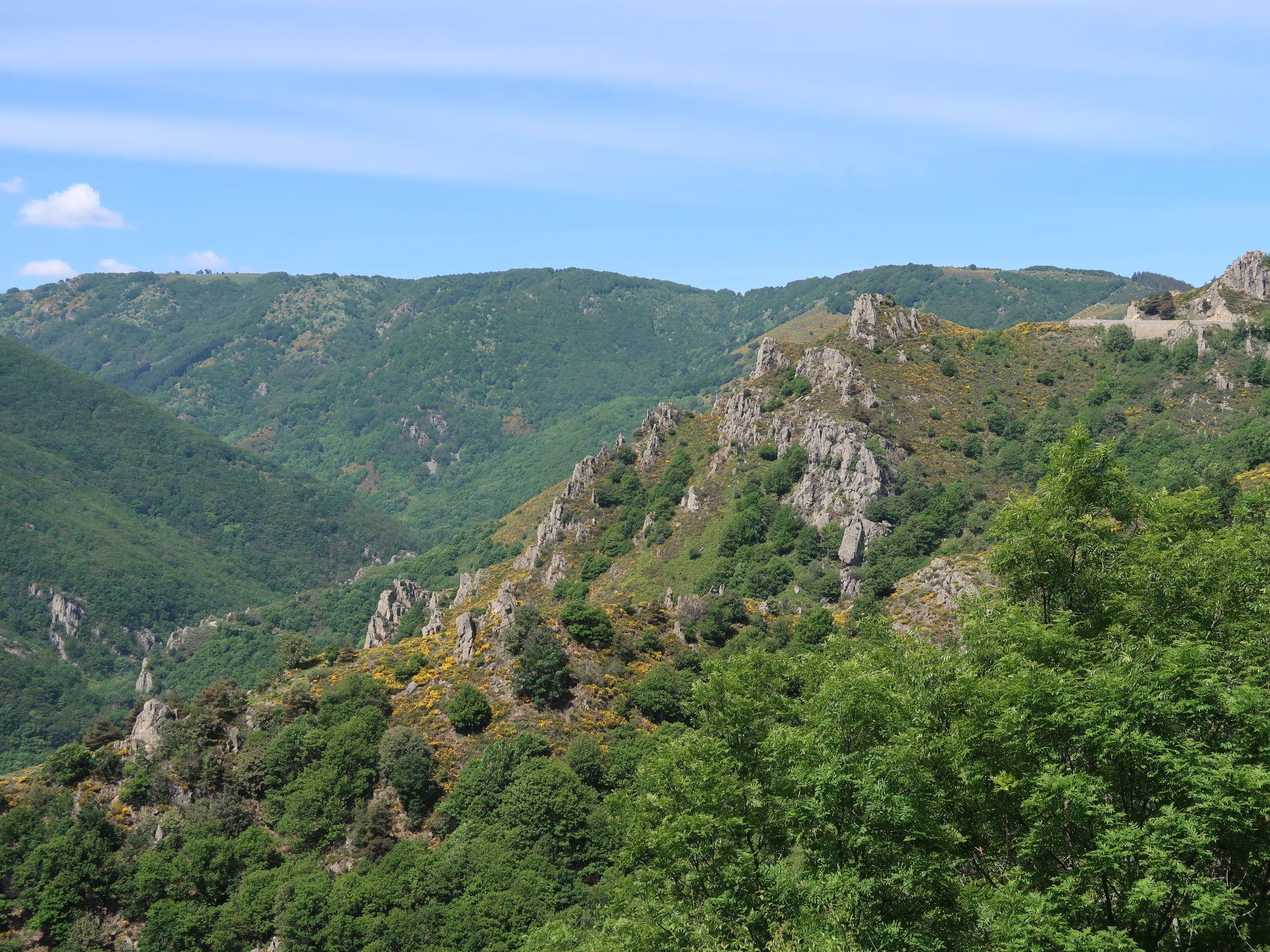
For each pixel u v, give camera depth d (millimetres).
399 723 88125
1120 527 51688
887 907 33844
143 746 88750
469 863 70250
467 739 85625
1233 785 29109
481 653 95938
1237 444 126438
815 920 34562
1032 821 33688
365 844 76438
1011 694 34844
